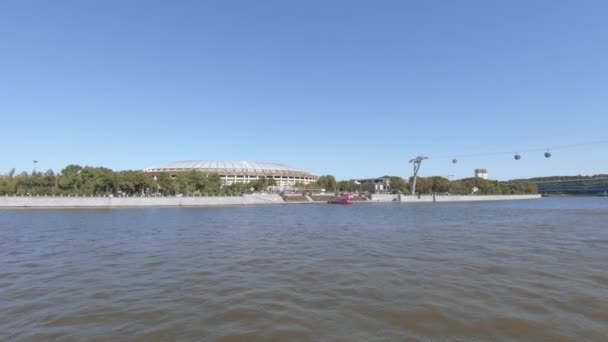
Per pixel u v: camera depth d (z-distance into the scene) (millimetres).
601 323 11797
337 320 12109
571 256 23703
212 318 12297
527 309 13133
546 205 120125
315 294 15109
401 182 179750
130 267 20281
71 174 105938
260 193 146875
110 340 10555
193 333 11047
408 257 23500
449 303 13836
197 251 25828
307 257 23547
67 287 16094
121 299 14383
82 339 10617
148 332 11125
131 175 111000
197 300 14273
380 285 16484
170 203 104500
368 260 22484
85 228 41750
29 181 101562
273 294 15102
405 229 42062
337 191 166875
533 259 22641
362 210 89125
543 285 16422
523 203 142750
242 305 13648
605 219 57000
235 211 82125
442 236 35062
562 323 11789
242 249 26844
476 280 17359
